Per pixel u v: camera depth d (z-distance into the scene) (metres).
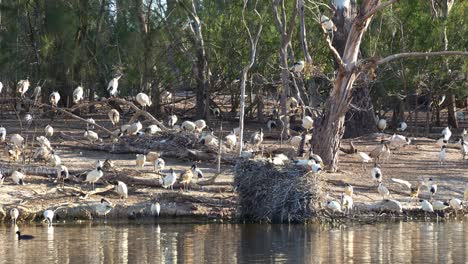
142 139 28.66
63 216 22.11
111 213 22.27
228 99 48.44
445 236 20.23
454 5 37.66
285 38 32.09
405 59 37.38
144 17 37.44
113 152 28.48
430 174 27.73
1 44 37.53
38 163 25.84
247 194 21.81
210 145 27.75
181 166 26.89
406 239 19.80
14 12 37.47
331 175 26.56
